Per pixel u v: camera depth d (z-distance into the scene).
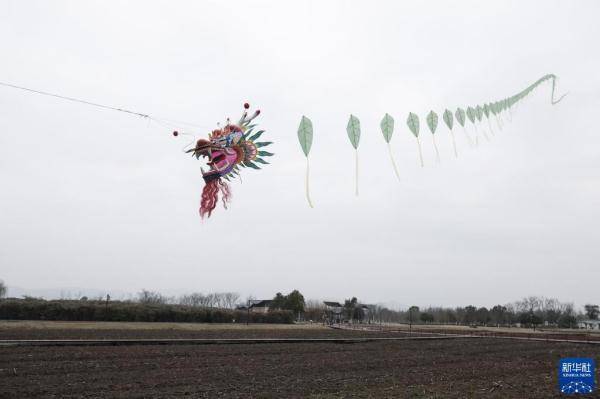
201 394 14.24
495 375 19.45
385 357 25.88
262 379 17.27
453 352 30.02
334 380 17.36
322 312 98.75
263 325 65.75
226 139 13.59
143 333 39.09
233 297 127.31
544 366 22.78
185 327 51.94
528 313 106.19
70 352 23.23
